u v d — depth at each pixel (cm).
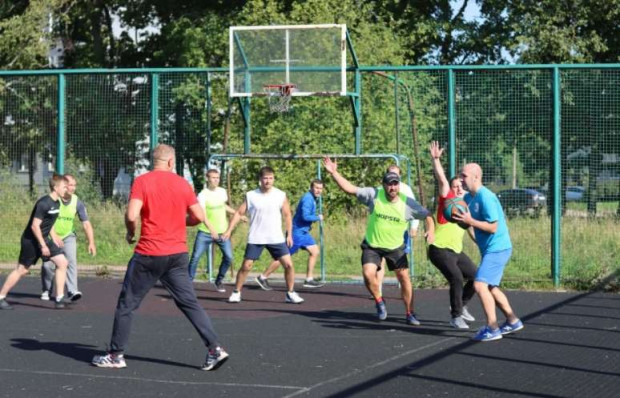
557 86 1522
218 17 2652
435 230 1100
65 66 3244
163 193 848
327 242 1742
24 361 898
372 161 1731
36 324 1136
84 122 1702
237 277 1340
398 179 1110
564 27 2633
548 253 1521
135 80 1689
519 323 1043
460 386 782
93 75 1695
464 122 1574
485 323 1142
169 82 1691
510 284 1510
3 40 2641
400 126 1662
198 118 1695
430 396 746
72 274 1319
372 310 1263
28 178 1723
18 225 1733
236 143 1764
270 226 1324
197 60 2584
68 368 864
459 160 1578
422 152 1623
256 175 1750
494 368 856
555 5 2623
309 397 745
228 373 841
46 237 1261
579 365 869
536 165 1539
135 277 855
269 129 1773
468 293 1130
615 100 1533
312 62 1603
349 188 1132
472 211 1005
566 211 1534
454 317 1096
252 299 1378
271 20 2433
